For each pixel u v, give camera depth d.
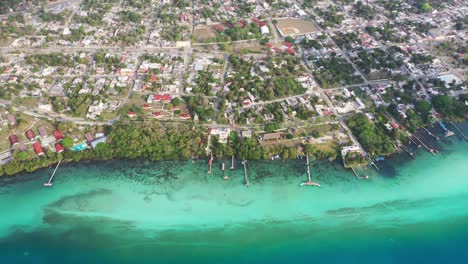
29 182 155.38
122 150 166.75
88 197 150.38
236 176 160.62
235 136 174.12
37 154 163.38
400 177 162.12
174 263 128.88
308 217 145.38
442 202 152.12
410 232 141.00
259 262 130.12
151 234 137.75
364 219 145.12
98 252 131.62
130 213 144.88
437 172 164.75
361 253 134.00
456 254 134.50
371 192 155.50
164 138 171.88
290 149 168.00
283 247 135.00
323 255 133.00
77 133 174.75
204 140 173.12
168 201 149.62
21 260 128.88
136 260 129.50
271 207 148.75
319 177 160.88
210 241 136.00
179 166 163.88
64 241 134.88
